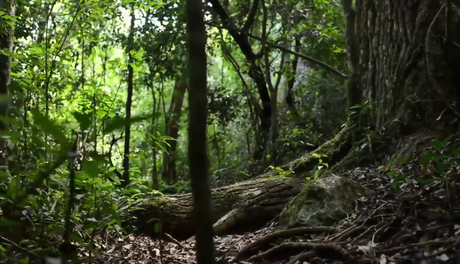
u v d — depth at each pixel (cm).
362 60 677
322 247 328
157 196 568
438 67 536
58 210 344
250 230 509
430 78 534
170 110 1119
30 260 283
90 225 321
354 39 712
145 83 1015
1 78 418
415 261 281
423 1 569
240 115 1196
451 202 329
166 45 877
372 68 648
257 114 1095
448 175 363
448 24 473
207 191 195
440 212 322
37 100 472
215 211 527
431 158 338
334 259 320
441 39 543
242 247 405
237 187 548
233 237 480
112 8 703
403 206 348
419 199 350
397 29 596
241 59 1182
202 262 194
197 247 196
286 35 1032
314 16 1034
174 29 873
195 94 192
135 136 1243
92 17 624
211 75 1454
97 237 459
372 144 595
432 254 278
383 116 611
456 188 336
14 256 303
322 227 383
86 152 240
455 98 532
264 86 1068
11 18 418
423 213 331
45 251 285
